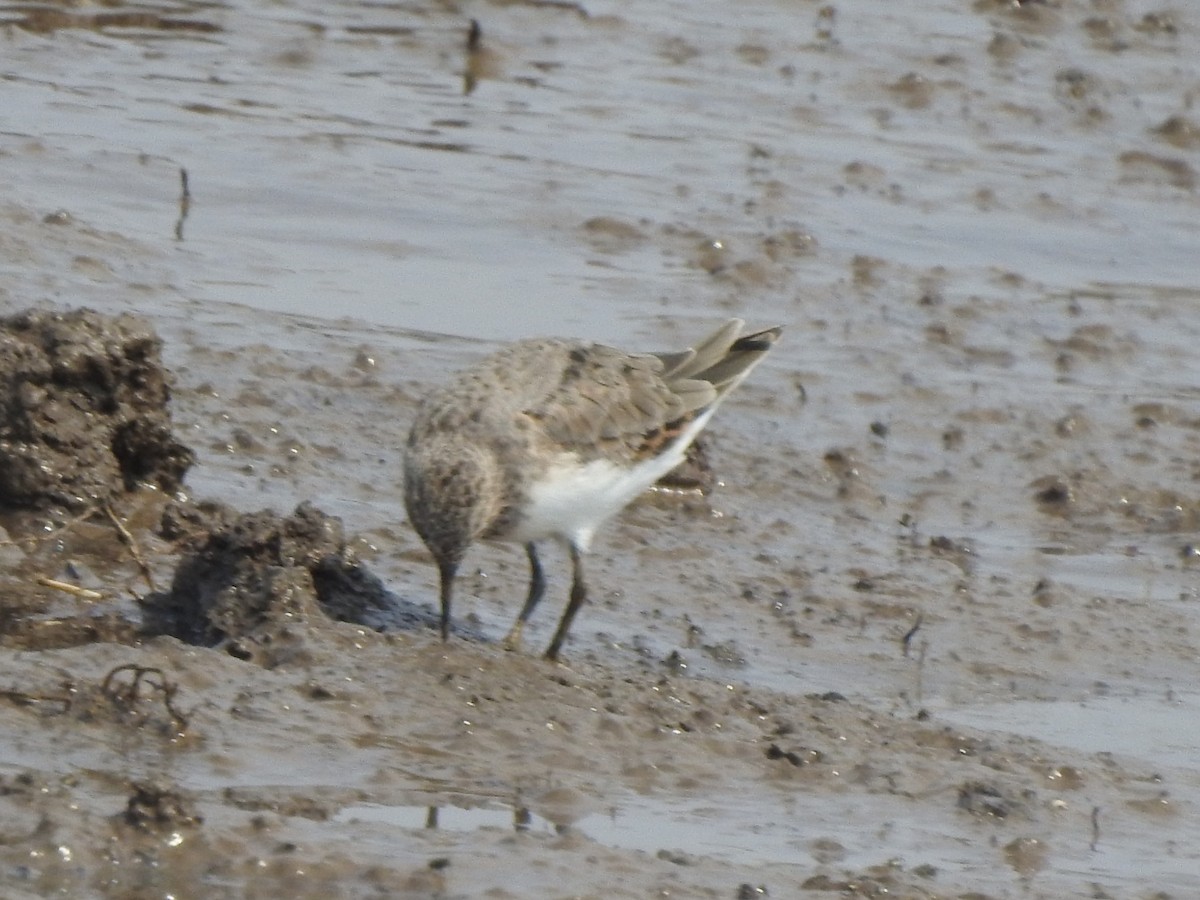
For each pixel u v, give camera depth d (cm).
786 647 1230
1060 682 1230
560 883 872
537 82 2266
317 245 1797
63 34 2244
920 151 2170
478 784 969
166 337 1546
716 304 1759
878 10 2538
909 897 891
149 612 1145
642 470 1195
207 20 2347
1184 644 1300
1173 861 976
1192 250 2025
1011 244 1978
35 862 845
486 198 1938
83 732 961
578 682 1091
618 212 1930
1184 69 2448
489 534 1149
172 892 844
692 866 904
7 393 1231
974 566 1396
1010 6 2553
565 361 1199
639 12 2489
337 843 884
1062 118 2289
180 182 1880
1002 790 1020
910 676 1213
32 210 1736
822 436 1560
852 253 1897
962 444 1586
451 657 1085
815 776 1024
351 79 2222
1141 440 1625
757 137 2159
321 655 1069
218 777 941
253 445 1407
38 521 1223
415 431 1142
